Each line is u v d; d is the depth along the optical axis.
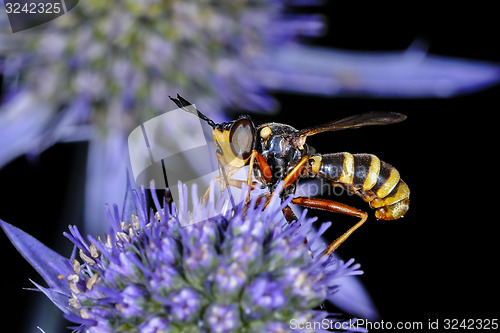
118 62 0.15
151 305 0.13
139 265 0.13
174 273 0.13
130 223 0.13
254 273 0.13
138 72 0.15
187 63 0.16
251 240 0.13
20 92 0.15
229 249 0.13
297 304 0.13
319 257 0.13
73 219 0.15
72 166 0.15
